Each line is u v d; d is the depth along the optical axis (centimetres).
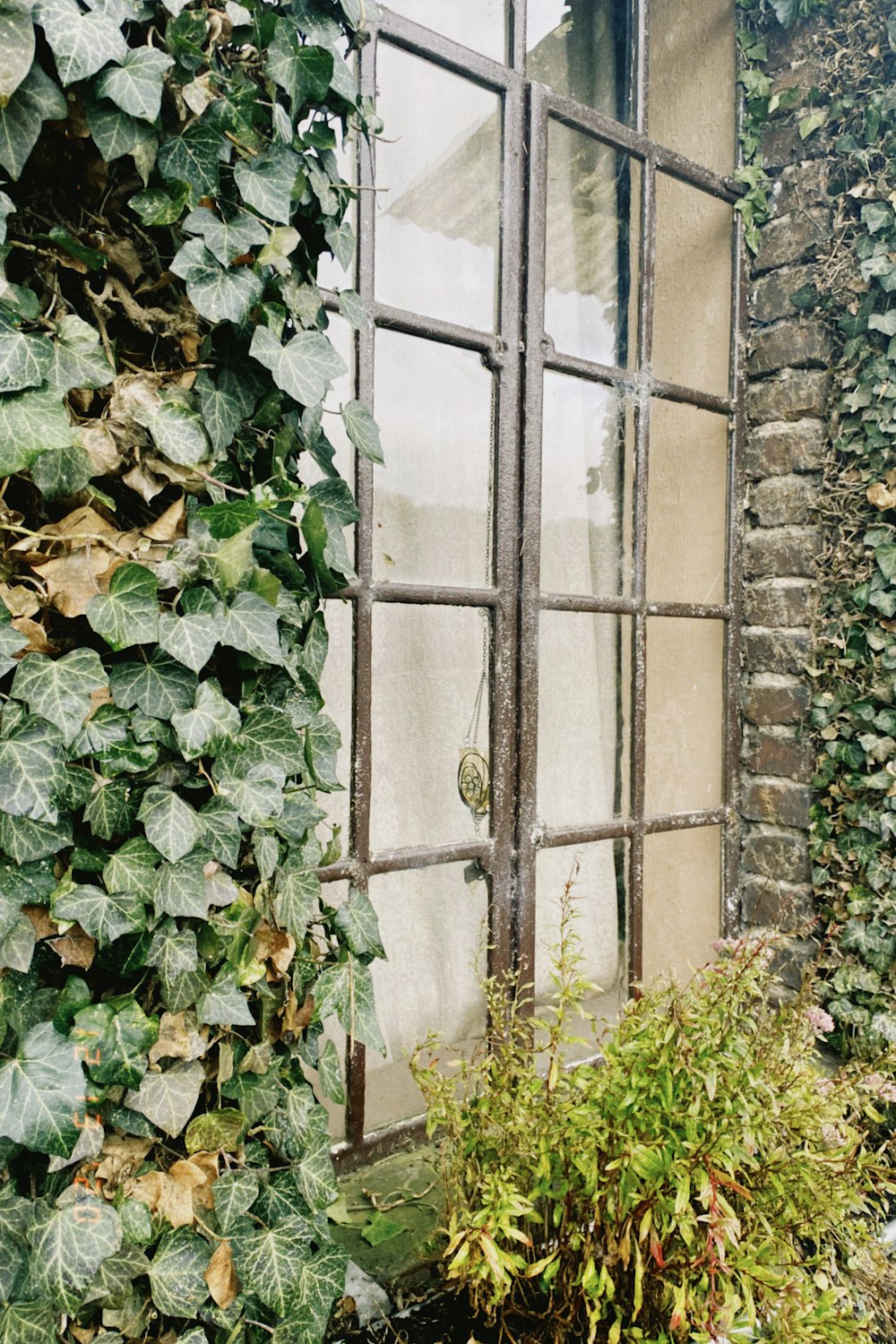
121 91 68
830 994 175
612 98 182
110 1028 73
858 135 173
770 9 181
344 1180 134
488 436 159
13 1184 69
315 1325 85
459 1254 89
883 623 170
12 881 69
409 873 158
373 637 151
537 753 158
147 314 76
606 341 184
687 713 197
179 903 77
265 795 82
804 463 182
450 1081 116
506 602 153
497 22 158
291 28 80
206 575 78
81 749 72
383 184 147
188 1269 78
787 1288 84
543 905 176
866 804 172
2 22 61
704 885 194
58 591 71
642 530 175
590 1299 94
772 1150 101
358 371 136
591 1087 106
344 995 92
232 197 79
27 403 67
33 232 70
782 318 186
